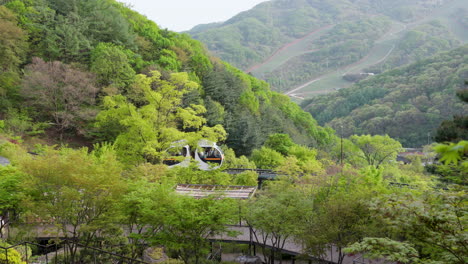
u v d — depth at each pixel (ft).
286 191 65.51
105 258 62.03
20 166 53.72
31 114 142.20
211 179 96.22
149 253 69.10
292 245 71.26
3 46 144.87
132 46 211.20
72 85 139.33
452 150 11.59
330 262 62.39
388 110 332.60
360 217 57.26
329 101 451.12
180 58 230.68
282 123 248.32
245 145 180.04
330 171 99.91
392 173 158.30
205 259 67.51
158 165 81.92
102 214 54.95
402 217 33.37
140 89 110.93
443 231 32.86
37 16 176.35
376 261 63.05
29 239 63.16
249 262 67.62
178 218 51.67
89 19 200.34
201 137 101.09
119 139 97.96
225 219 52.54
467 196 32.76
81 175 51.11
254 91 322.14
